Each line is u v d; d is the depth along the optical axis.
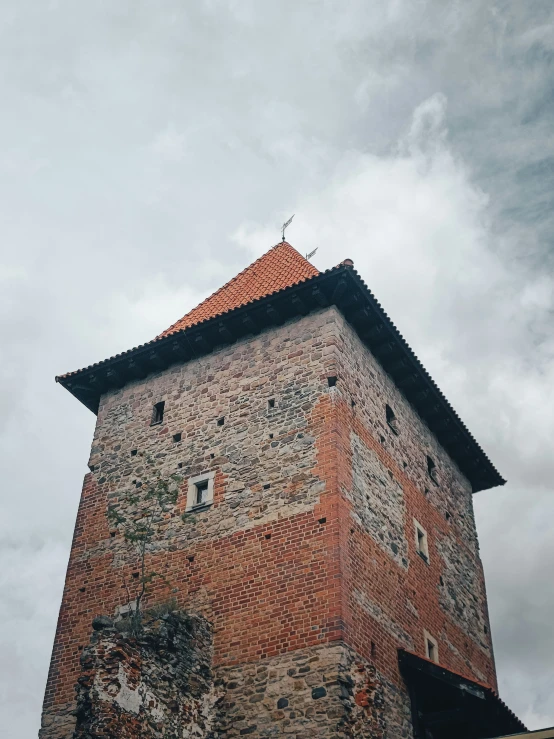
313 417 20.53
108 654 16.00
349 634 17.48
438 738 19.02
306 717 16.59
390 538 20.88
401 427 23.86
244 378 22.45
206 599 19.31
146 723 15.95
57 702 19.56
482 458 27.67
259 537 19.44
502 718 18.17
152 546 20.91
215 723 17.50
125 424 23.81
